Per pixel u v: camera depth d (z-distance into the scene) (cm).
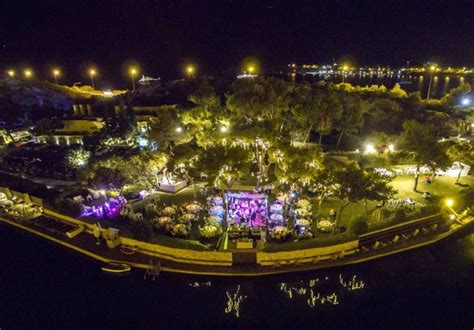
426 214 3431
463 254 3086
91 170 4222
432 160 3738
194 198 4088
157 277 2905
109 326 2531
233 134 3853
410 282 2814
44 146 6431
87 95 10850
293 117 4850
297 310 2600
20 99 9131
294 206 3769
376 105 6588
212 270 2916
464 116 6338
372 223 3331
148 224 3284
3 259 3250
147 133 4975
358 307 2616
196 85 8806
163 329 2488
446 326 2461
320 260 2980
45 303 2753
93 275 2977
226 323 2512
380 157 4409
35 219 3838
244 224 3375
